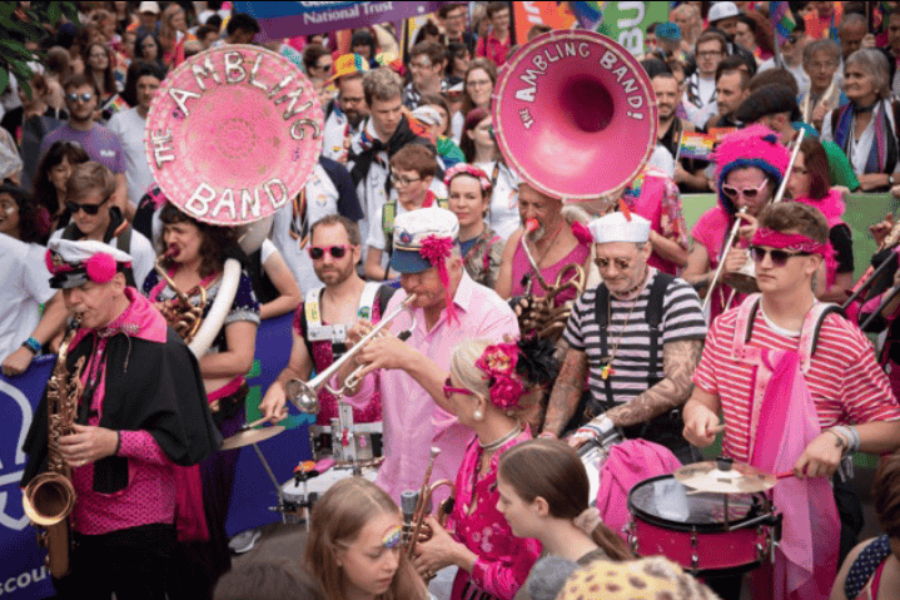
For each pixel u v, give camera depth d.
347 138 8.23
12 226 5.54
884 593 3.00
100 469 4.25
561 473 2.96
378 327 4.19
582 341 4.59
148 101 8.81
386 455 4.39
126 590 4.35
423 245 4.07
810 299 3.88
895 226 5.14
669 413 4.26
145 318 4.34
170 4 14.85
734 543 3.35
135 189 8.94
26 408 5.16
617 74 5.13
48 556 4.30
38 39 5.91
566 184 5.21
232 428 4.95
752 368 3.88
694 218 6.72
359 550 2.94
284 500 4.54
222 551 4.97
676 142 8.03
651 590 1.76
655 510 3.48
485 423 3.50
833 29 12.03
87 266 4.11
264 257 5.73
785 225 3.75
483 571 3.38
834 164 6.42
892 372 4.98
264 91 4.96
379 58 10.52
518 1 9.43
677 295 4.33
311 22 8.16
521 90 5.29
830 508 3.80
